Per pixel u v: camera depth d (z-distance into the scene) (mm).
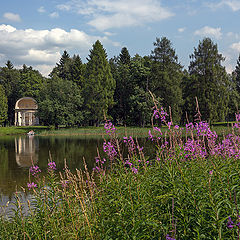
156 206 4457
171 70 56750
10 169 17453
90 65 63656
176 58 57531
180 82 59938
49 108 57719
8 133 55875
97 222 4504
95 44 64375
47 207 5633
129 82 64375
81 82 78000
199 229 3797
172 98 53344
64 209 5434
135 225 3812
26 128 63406
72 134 50281
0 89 76062
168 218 4164
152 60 58281
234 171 4707
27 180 13820
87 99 62938
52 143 34750
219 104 50094
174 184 4277
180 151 5398
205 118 49000
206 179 4320
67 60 95250
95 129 55000
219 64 52531
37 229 5047
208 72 51500
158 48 56906
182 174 4414
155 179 5000
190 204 4141
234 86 64188
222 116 49594
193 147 5984
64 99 60344
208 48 52344
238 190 4230
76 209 5059
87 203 5262
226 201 3775
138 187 4449
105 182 5301
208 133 6223
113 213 4352
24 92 81875
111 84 64188
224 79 51875
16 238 5035
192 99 51906
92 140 37375
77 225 4625
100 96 61469
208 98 49750
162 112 5660
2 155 24625
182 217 4098
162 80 55406
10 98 84750
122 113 68438
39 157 22688
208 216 4082
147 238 3918
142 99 55344
